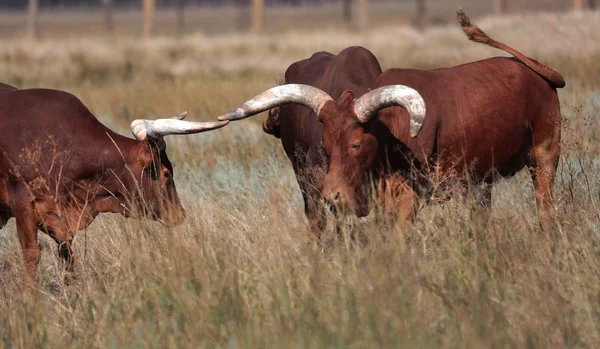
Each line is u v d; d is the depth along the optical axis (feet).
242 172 97.50
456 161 74.43
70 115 72.54
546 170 79.15
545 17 285.02
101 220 80.79
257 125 131.64
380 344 49.24
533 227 71.26
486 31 291.17
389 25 586.04
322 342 50.06
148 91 191.11
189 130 69.82
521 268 59.67
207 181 95.20
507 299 56.65
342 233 69.15
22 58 308.60
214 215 77.61
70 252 71.92
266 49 334.44
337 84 77.05
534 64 79.15
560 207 73.20
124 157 72.33
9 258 76.38
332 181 67.41
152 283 61.31
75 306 64.69
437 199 71.92
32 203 70.33
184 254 62.85
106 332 57.36
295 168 84.69
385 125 70.44
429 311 54.44
